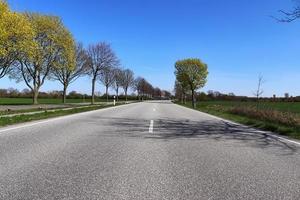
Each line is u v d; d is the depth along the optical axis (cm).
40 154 1027
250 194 676
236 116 3244
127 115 3008
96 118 2531
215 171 862
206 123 2362
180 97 13075
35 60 5775
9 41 4641
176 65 8438
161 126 2014
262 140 1491
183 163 952
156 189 694
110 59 7600
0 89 11838
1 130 1588
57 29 5922
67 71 7000
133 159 991
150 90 17325
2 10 4388
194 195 661
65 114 2978
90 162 936
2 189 673
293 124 2220
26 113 2883
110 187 701
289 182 771
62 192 662
